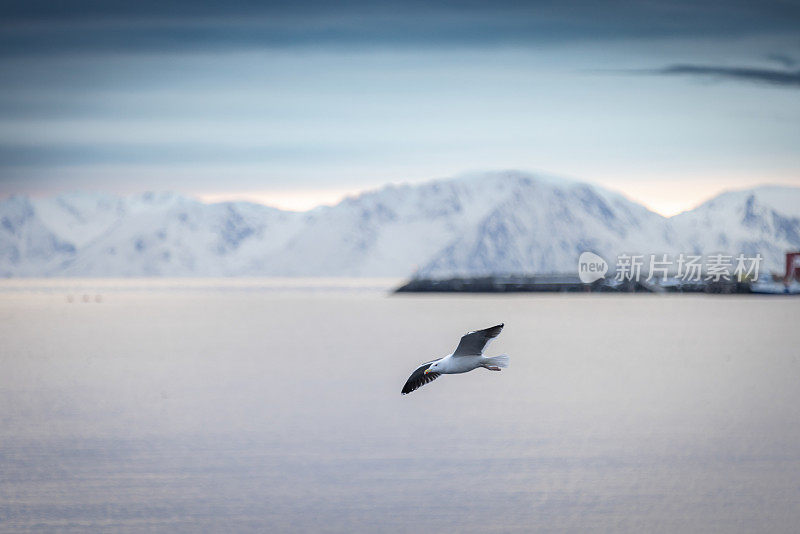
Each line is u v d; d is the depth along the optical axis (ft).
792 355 202.39
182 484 85.40
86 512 77.30
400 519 75.00
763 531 72.59
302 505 78.64
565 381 155.94
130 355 213.05
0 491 83.51
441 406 127.44
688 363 186.50
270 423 114.83
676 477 87.15
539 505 78.48
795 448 99.35
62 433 110.32
